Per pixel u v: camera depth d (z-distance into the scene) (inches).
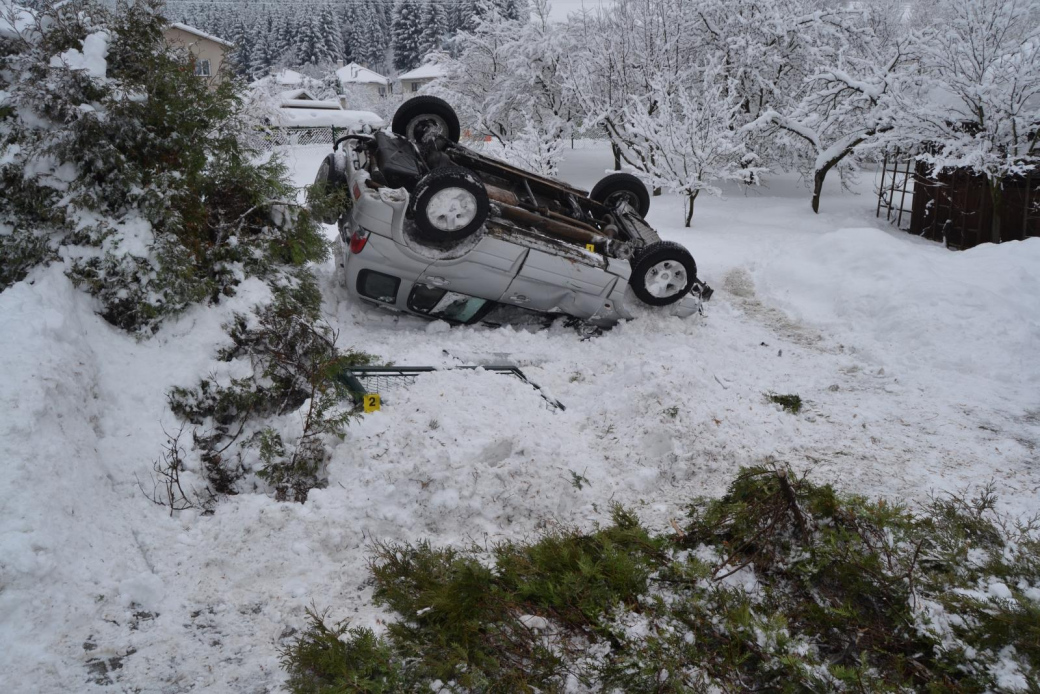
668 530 172.6
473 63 926.4
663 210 586.6
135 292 196.7
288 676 122.6
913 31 593.9
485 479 174.6
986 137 486.0
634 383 224.4
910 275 344.8
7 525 128.7
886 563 153.2
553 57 799.1
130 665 121.1
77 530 139.9
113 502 155.8
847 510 163.5
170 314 199.6
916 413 246.2
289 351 206.7
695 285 341.1
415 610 137.3
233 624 133.2
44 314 171.0
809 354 300.0
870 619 141.9
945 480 202.1
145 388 184.4
